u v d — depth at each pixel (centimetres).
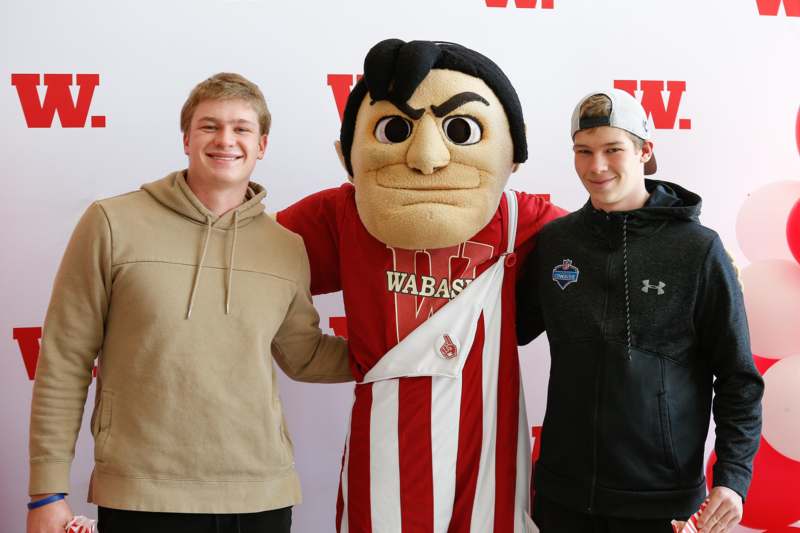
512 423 138
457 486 134
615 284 123
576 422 124
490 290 138
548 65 180
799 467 185
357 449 136
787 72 188
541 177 181
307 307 136
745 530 186
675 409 120
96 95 166
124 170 168
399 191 126
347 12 173
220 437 115
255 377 119
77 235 118
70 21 165
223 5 169
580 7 181
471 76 129
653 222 123
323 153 174
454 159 126
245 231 126
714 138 186
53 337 116
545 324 135
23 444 165
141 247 117
